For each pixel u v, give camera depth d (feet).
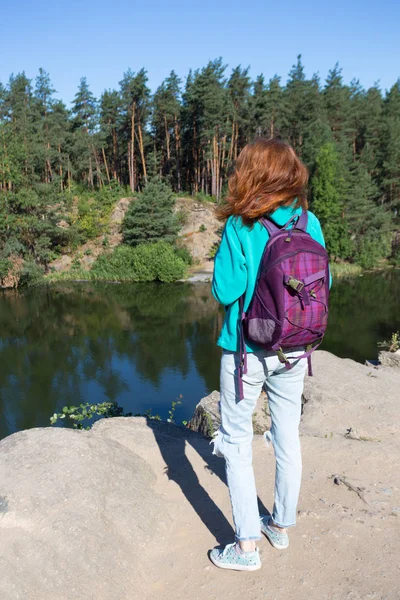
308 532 8.05
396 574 7.00
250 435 7.13
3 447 9.66
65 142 169.48
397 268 152.66
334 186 151.94
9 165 135.54
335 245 152.25
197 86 154.61
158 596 6.82
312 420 16.46
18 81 172.35
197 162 176.65
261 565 7.25
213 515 8.65
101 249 149.07
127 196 164.04
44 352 69.77
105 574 6.93
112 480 9.00
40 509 7.78
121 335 78.59
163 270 132.05
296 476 7.29
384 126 170.09
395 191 170.40
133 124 165.58
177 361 64.64
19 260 133.59
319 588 6.79
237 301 6.62
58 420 45.65
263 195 6.20
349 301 105.29
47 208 143.64
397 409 17.13
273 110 159.63
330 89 186.91
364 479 9.82
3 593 6.23
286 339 6.18
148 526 8.21
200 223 156.25
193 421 21.29
